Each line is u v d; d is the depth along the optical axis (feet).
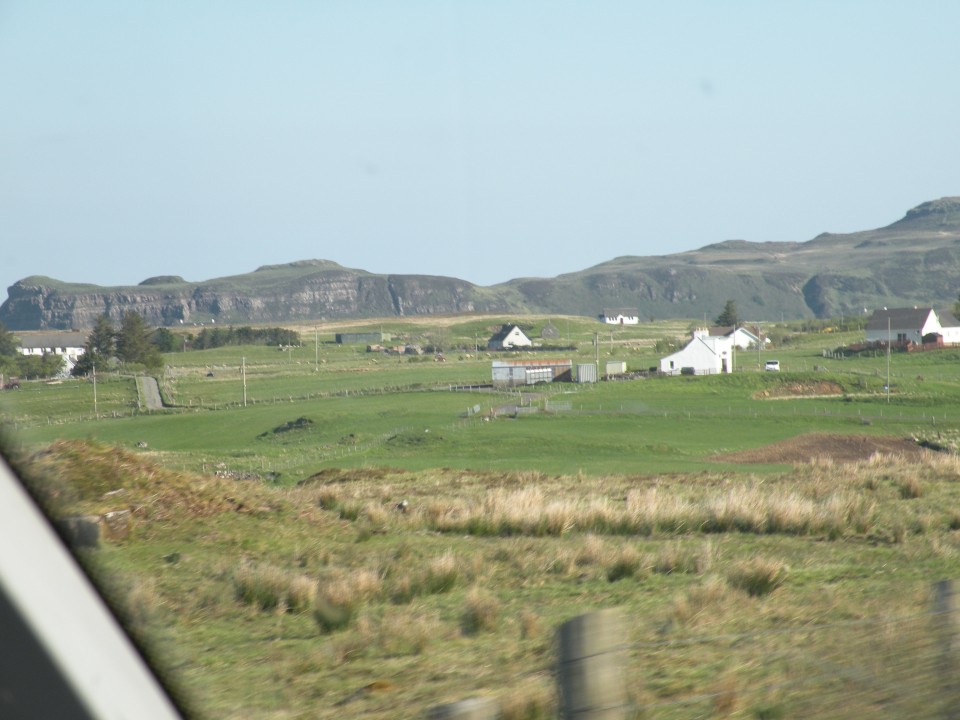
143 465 248.11
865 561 190.29
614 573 176.14
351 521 265.13
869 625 100.07
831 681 88.74
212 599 153.17
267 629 138.62
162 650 89.15
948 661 85.71
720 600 140.05
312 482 453.99
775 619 126.93
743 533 242.78
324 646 124.16
